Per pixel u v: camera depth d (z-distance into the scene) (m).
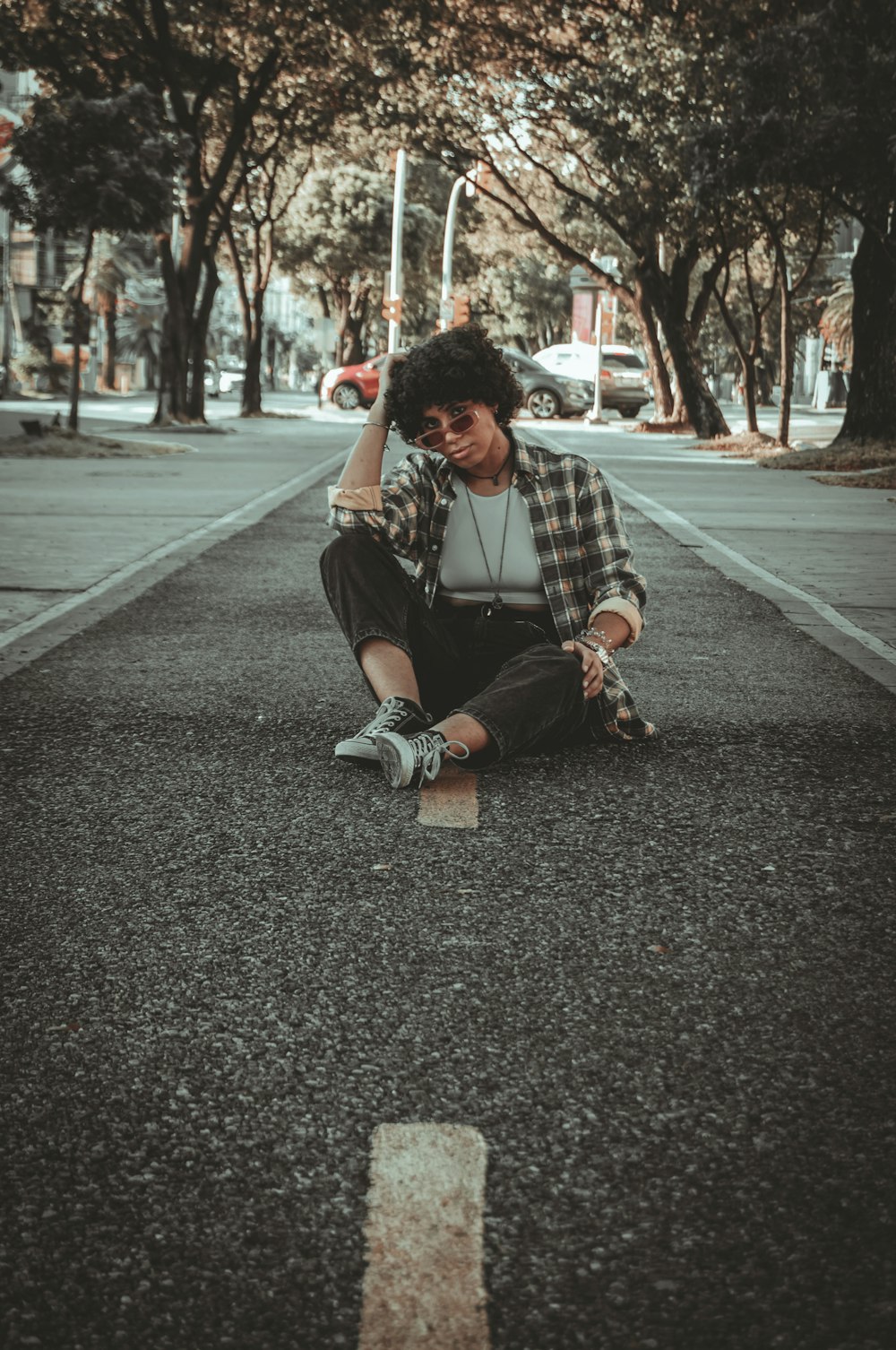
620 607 4.51
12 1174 2.21
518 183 40.84
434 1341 1.85
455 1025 2.73
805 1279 1.98
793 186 22.09
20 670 6.19
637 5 27.00
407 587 4.51
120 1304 1.92
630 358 46.34
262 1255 2.02
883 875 3.66
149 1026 2.72
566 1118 2.38
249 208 40.12
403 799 4.23
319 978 2.95
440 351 4.30
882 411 23.02
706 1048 2.65
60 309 69.38
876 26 18.69
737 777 4.56
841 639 7.32
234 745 4.88
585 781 4.45
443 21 28.42
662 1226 2.09
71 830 3.93
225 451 23.98
